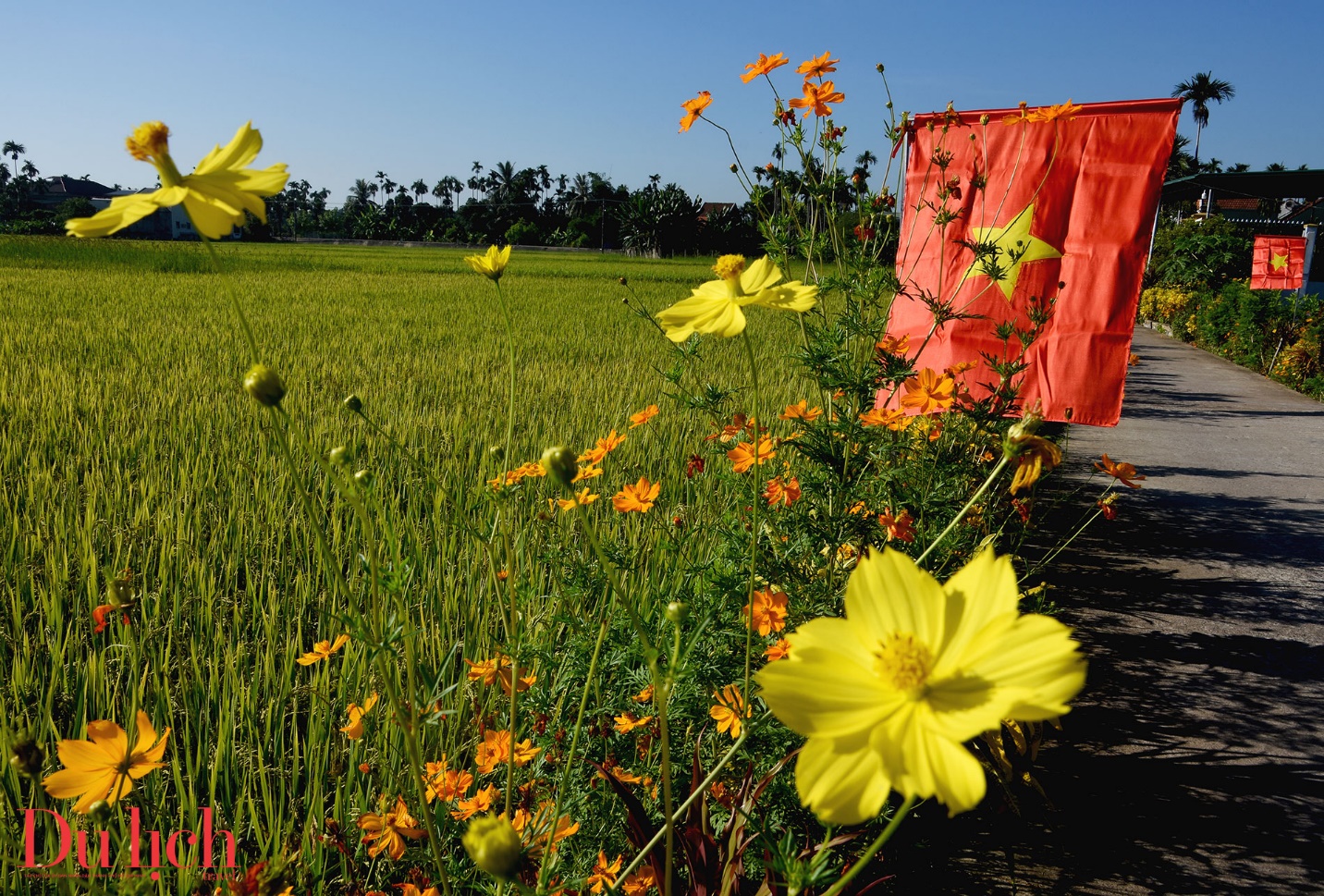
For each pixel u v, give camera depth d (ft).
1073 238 14.67
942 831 8.12
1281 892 7.72
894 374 8.83
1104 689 11.17
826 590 7.80
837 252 10.57
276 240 331.16
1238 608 13.75
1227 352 53.06
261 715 8.79
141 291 60.80
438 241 330.75
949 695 2.31
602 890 5.59
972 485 10.03
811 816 6.49
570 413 21.79
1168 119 14.05
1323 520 18.40
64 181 398.21
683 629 6.98
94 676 8.84
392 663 5.20
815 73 10.06
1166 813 8.74
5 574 11.30
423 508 14.06
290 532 13.21
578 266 144.97
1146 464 23.13
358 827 7.01
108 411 20.35
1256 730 10.29
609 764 6.70
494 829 2.81
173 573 11.55
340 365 29.32
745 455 8.26
